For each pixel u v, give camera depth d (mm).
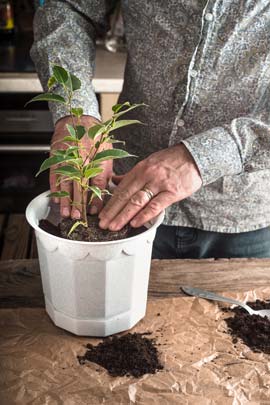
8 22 2361
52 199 999
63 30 1250
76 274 897
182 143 1030
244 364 897
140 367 886
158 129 1285
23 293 1072
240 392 840
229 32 1132
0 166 2240
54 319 983
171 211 1352
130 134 1354
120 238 920
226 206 1324
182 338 957
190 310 1025
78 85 884
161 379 862
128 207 939
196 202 1322
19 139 2158
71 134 858
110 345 944
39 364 892
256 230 1375
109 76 1986
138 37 1229
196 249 1396
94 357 910
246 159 1040
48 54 1215
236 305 1039
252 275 1133
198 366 892
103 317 944
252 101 1188
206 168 1008
